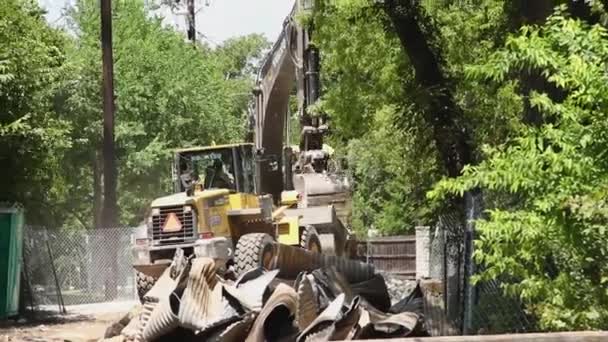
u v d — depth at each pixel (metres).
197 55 57.81
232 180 28.30
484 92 22.36
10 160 27.03
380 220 47.44
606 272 9.76
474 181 10.39
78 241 33.56
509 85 20.78
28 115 26.27
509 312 13.09
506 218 10.15
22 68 26.89
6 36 27.17
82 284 33.62
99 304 32.19
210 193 24.88
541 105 11.09
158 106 50.91
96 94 45.75
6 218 26.77
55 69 30.39
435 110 19.61
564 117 9.79
